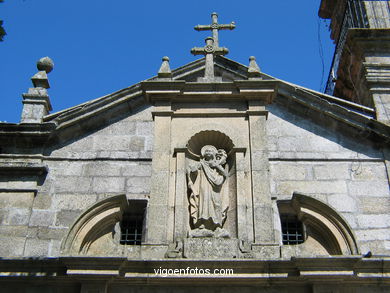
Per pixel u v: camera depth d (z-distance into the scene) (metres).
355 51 14.46
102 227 10.77
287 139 12.26
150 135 12.38
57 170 11.87
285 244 11.34
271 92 12.42
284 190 11.56
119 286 10.23
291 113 12.65
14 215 11.22
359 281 10.17
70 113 12.45
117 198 10.78
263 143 11.90
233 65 13.52
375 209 11.30
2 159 11.93
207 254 10.39
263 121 12.21
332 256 9.88
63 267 10.22
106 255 10.25
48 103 13.14
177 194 11.30
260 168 11.56
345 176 11.74
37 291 10.25
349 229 10.33
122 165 11.94
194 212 11.14
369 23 15.88
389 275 10.12
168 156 11.81
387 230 11.02
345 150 12.10
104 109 12.62
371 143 12.16
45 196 11.50
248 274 10.08
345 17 18.56
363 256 10.48
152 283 10.17
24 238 10.97
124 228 11.59
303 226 11.37
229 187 11.57
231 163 11.85
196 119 12.36
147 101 12.84
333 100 13.24
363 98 13.98
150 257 10.48
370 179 11.70
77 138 12.38
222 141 12.20
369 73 13.66
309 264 9.93
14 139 12.23
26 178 11.67
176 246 10.56
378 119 12.83
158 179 11.51
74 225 10.41
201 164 11.67
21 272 10.24
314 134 12.33
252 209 11.12
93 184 11.70
